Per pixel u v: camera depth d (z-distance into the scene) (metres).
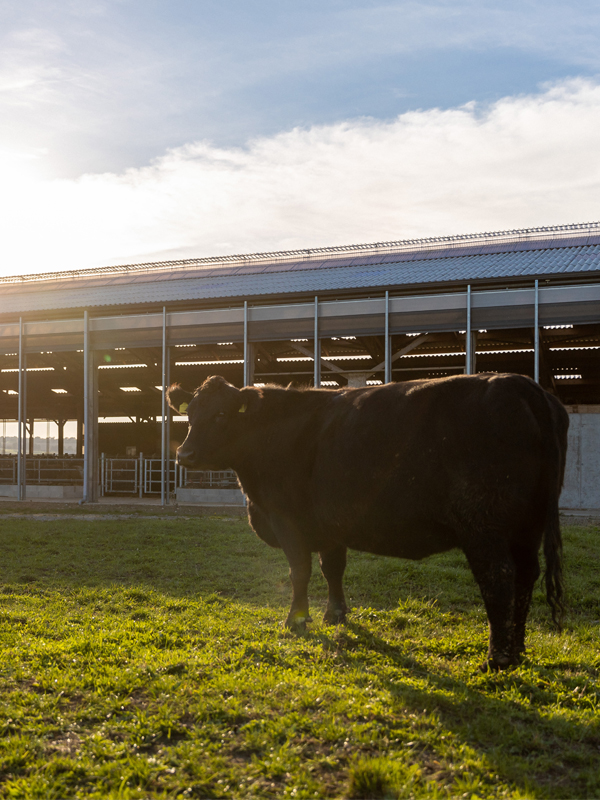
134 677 4.90
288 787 3.35
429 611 7.59
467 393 5.19
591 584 8.98
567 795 3.36
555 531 5.04
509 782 3.50
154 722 4.14
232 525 16.06
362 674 5.01
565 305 18.95
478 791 3.33
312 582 9.24
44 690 4.77
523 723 4.30
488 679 4.97
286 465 6.44
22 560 11.21
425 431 5.21
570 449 19.36
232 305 22.73
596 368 27.94
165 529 15.16
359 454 5.59
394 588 8.85
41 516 19.64
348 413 5.95
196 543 12.97
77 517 19.23
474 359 20.50
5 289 32.72
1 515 19.98
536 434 5.02
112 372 32.03
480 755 3.73
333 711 4.22
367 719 4.15
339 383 32.19
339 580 7.03
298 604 6.68
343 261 28.05
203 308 23.16
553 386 29.97
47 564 10.85
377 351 25.70
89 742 3.88
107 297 25.44
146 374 31.95
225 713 4.25
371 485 5.48
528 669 5.17
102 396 37.22
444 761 3.65
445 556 10.72
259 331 22.11
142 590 8.65
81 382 33.97
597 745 4.02
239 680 4.80
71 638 6.05
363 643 6.13
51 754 3.79
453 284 19.92
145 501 26.34
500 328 19.61
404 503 5.30
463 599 8.21
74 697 4.64
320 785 3.34
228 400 6.62
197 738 3.92
